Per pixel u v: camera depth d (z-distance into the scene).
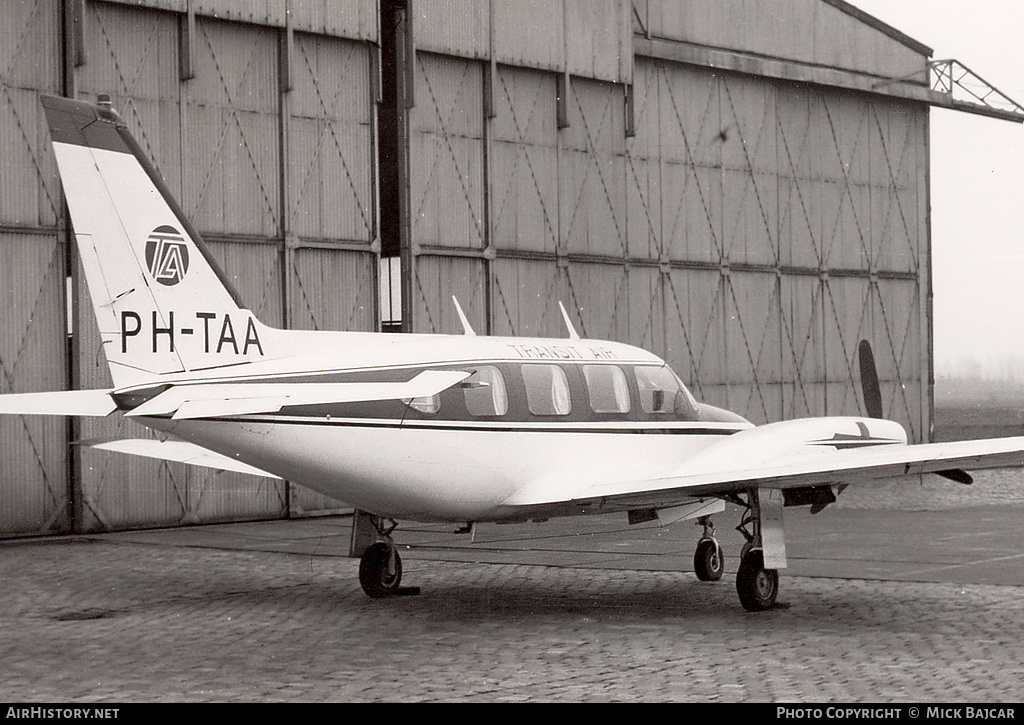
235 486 23.55
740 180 33.56
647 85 31.30
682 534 20.70
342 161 25.23
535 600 13.71
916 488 31.64
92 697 9.02
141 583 15.39
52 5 21.39
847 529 21.23
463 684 9.39
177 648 10.96
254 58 23.92
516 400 13.46
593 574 15.87
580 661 10.25
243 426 11.73
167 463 22.59
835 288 36.09
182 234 12.02
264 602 13.74
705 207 32.59
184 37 22.77
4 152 20.73
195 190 22.98
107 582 15.51
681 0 32.28
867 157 37.28
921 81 38.91
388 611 13.03
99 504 21.67
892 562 16.64
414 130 26.11
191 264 12.05
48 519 21.16
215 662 10.30
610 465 14.22
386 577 13.94
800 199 35.19
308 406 11.99
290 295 24.23
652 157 31.30
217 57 23.38
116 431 21.94
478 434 13.02
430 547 18.94
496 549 18.64
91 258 11.55
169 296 11.88
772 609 12.91
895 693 8.95
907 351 38.38
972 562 16.64
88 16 21.66
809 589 14.27
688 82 32.31
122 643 11.23
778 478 12.05
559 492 13.15
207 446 11.86
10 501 20.72
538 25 28.42
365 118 25.66
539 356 13.97
